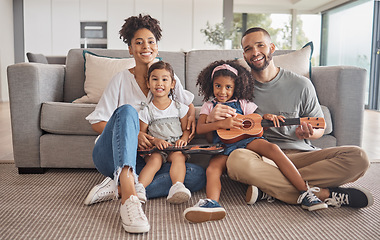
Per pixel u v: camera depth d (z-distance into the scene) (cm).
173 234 133
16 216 150
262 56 187
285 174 159
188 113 200
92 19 819
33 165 218
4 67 772
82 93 260
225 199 173
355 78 216
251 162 160
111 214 153
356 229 139
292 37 963
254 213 155
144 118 187
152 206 163
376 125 471
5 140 342
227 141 175
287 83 191
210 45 840
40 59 366
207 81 195
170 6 829
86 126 213
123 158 144
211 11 835
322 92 231
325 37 920
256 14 961
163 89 185
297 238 131
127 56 274
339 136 218
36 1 806
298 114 193
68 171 226
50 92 233
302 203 157
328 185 162
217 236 132
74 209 158
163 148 172
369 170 230
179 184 160
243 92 188
